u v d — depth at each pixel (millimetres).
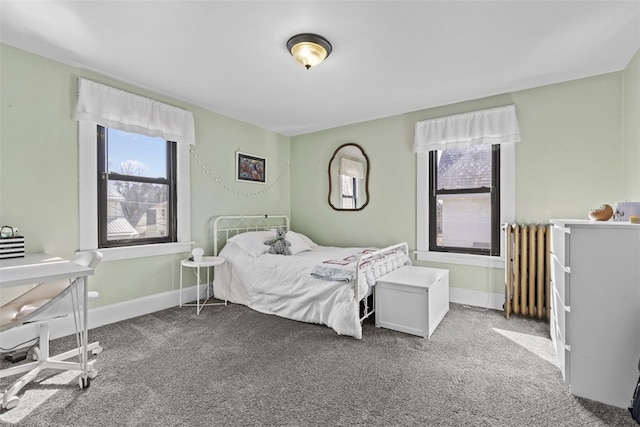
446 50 2172
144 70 2479
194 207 3295
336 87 2820
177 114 3053
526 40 2039
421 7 1703
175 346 2184
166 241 3084
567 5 1685
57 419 1419
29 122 2199
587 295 1576
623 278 1504
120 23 1848
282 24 1859
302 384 1715
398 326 2461
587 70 2482
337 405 1532
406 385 1706
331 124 4008
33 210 2221
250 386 1693
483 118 2982
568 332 1621
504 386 1696
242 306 3109
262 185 4137
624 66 2400
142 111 2773
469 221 3205
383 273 2781
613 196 2494
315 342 2258
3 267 1646
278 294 2828
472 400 1573
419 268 3053
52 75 2305
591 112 2574
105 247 2646
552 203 2738
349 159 3998
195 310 2980
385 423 1404
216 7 1697
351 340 2297
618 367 1517
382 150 3717
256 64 2377
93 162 2525
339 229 4113
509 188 2910
